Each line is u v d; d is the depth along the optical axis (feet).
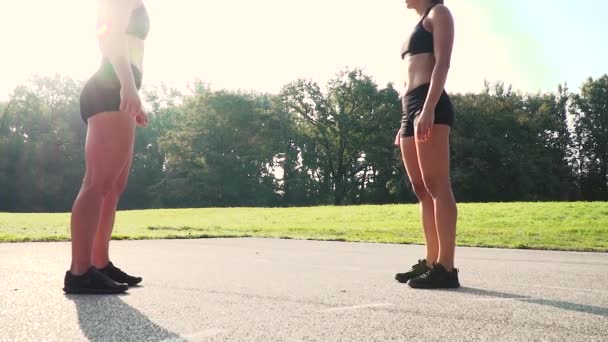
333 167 209.97
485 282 12.67
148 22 11.29
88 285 9.88
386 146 197.57
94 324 7.28
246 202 204.54
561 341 6.55
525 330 7.13
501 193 186.80
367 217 65.98
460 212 64.34
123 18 10.25
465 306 8.95
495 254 23.43
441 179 12.01
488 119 194.39
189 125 216.13
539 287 11.69
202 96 215.92
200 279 12.38
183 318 7.73
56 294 9.79
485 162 183.42
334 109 202.28
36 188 199.31
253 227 52.75
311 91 204.23
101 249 11.26
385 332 6.94
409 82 12.98
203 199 199.82
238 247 25.48
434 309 8.63
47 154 204.64
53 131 213.05
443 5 12.48
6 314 7.91
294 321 7.58
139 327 7.11
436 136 12.12
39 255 18.02
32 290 10.21
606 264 18.15
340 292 10.48
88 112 10.44
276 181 220.84
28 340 6.38
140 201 220.64
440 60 12.04
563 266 17.30
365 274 13.84
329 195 212.23
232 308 8.57
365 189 205.46
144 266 15.56
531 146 194.39
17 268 13.94
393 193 189.47
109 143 10.32
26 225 48.49
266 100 265.34
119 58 10.18
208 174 198.18
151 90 244.42
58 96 229.45
